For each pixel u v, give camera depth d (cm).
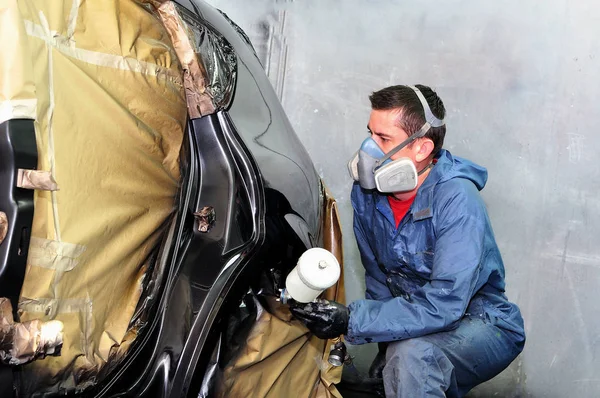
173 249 145
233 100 159
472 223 182
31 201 105
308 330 176
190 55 150
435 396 177
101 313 127
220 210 151
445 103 287
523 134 281
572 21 279
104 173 125
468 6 285
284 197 162
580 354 272
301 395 181
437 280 180
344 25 295
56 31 119
